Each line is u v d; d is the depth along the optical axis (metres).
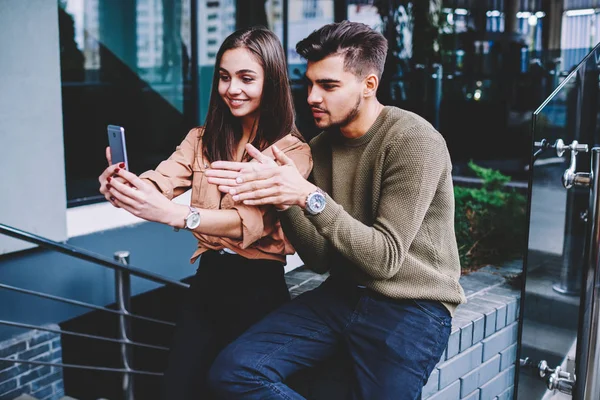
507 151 7.14
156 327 5.37
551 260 2.55
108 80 4.93
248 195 1.49
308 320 1.72
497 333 2.43
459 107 7.16
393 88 6.73
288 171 1.50
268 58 1.74
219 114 1.83
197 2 5.43
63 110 4.60
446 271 1.69
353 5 6.36
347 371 1.78
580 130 2.78
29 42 3.83
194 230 1.66
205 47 5.54
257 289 1.82
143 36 5.13
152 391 5.51
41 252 4.08
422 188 1.54
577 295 2.94
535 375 2.36
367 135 1.66
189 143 1.90
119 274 3.44
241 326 1.83
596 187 1.94
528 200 2.08
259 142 1.82
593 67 2.85
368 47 1.58
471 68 7.13
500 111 7.20
